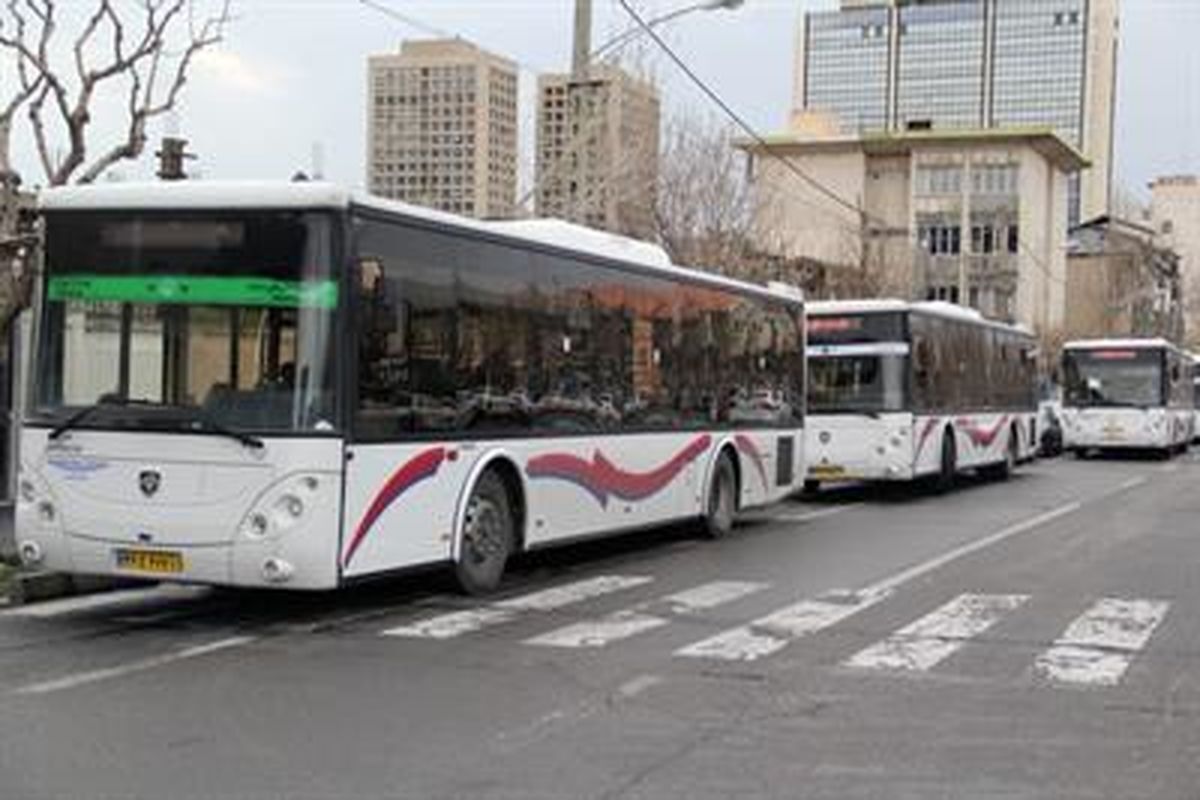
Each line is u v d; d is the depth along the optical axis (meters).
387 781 6.88
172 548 10.83
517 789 6.76
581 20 23.97
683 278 17.11
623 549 16.92
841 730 7.95
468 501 12.54
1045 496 26.02
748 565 15.34
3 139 13.40
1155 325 84.62
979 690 9.01
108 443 10.99
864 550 16.83
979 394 29.05
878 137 80.06
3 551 13.66
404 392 11.55
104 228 11.17
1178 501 24.81
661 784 6.86
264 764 7.15
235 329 10.87
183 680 9.09
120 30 14.77
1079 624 11.55
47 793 6.63
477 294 12.66
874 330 24.62
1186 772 7.14
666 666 9.70
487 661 9.80
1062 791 6.79
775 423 20.08
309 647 10.26
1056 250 89.06
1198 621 11.74
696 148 35.97
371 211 11.15
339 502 10.79
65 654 9.90
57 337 11.27
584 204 26.88
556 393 14.09
